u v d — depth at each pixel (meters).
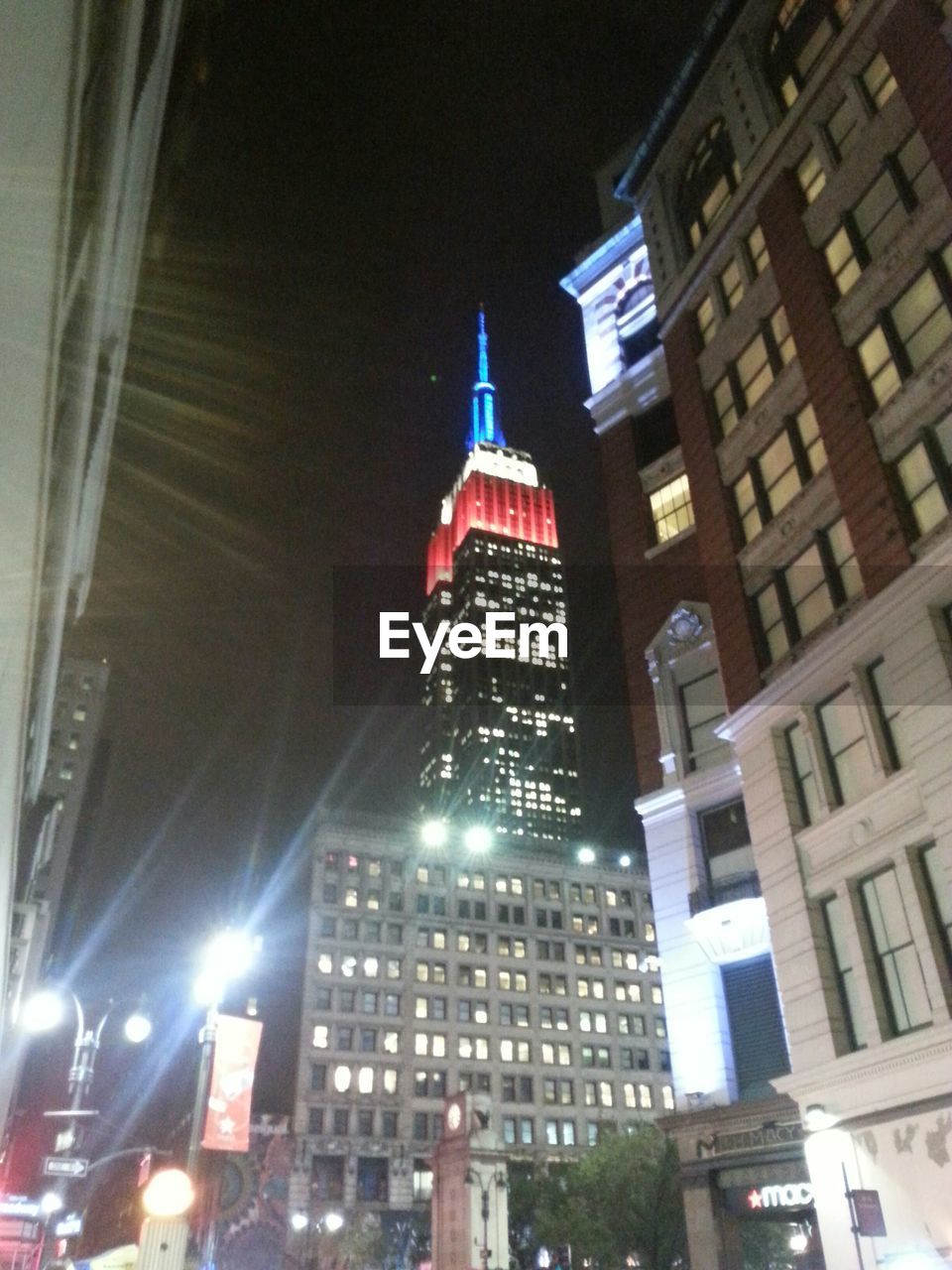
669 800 32.03
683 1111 27.47
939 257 23.20
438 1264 45.34
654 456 39.41
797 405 27.42
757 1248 49.75
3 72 3.95
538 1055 106.31
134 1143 105.06
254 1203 87.38
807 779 23.89
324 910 106.75
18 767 10.55
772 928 23.52
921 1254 18.02
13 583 7.25
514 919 114.81
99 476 14.55
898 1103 19.08
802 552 26.27
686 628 33.94
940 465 21.83
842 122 27.98
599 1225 53.34
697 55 35.53
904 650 21.09
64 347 8.70
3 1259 40.62
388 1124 96.75
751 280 30.72
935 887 19.69
